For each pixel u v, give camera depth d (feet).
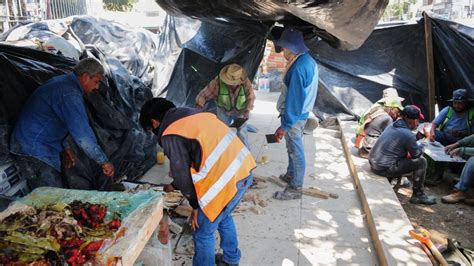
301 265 10.48
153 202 8.14
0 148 10.32
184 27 21.97
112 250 6.67
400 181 15.57
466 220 13.66
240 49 20.24
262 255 10.87
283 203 13.96
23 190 10.80
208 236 8.73
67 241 6.88
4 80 11.02
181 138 7.87
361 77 23.77
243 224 12.48
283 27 18.60
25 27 19.43
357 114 23.95
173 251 10.77
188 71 21.68
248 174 8.62
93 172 12.04
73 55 16.89
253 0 11.96
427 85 22.86
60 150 10.93
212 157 8.04
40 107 10.23
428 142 17.70
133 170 15.33
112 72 16.33
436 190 16.31
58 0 31.83
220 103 14.96
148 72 23.53
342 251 11.14
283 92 13.79
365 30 13.96
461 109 17.26
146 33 25.52
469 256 10.19
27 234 6.89
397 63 23.36
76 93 10.09
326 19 11.80
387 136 14.75
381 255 10.46
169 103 8.38
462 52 21.29
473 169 14.42
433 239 11.66
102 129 12.61
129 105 15.78
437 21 21.61
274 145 20.57
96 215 7.71
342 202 14.12
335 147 20.40
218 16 15.30
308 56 13.00
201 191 8.17
